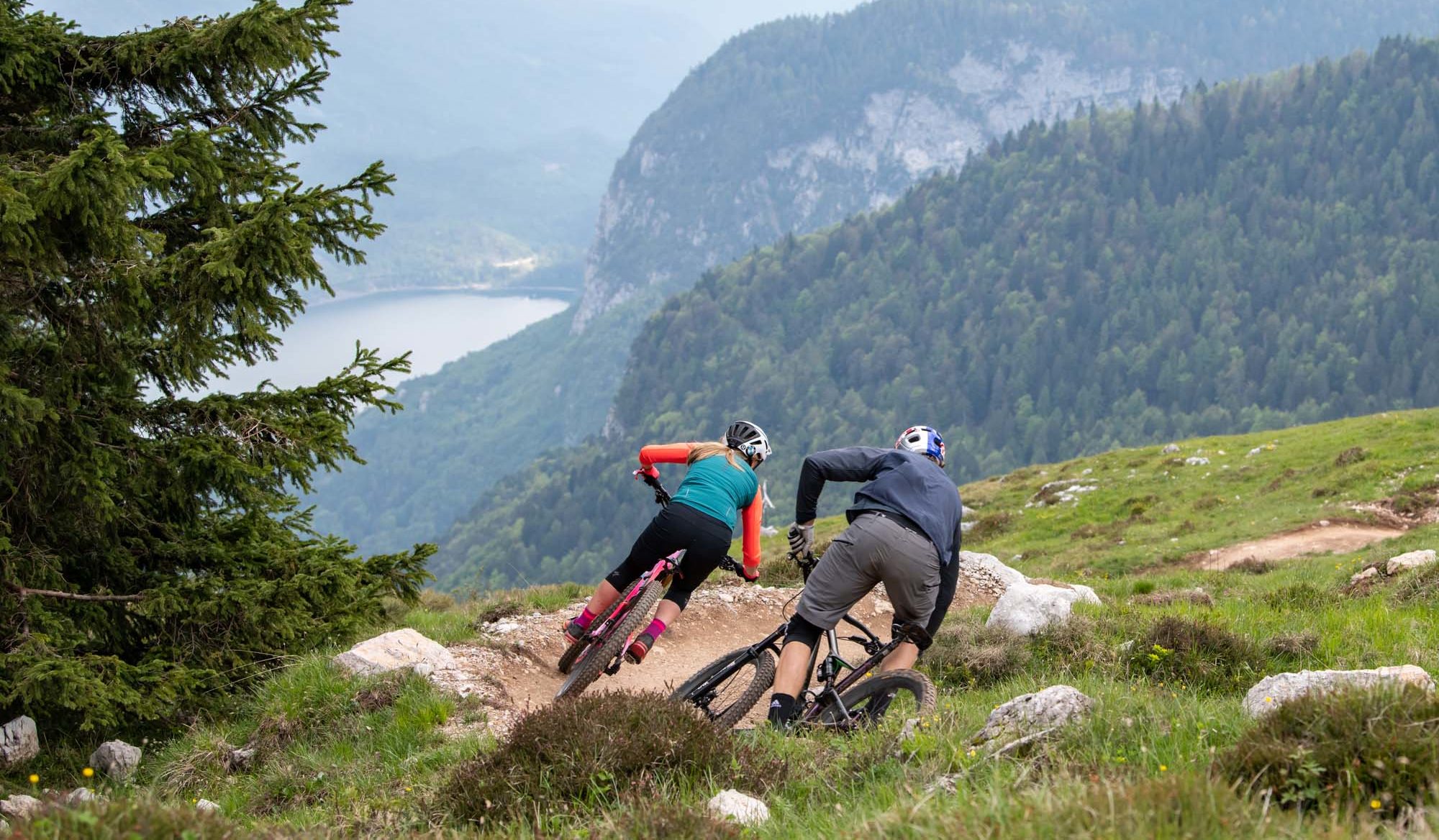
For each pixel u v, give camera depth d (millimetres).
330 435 9852
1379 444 33438
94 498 9094
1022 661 8758
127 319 8953
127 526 10188
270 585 9414
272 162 10523
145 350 9945
